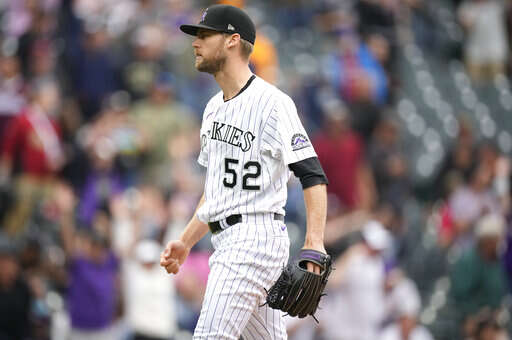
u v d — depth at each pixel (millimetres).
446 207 42938
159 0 50688
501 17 60312
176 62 46062
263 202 15133
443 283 40531
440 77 57844
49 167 39375
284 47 55906
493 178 43125
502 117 57812
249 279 14859
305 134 15062
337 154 41969
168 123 40781
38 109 39906
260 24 56219
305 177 14828
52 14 49812
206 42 15312
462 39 61500
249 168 15125
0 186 38469
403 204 42531
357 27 54969
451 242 41688
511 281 36219
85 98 46250
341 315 30688
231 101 15391
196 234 16344
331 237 32219
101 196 35719
